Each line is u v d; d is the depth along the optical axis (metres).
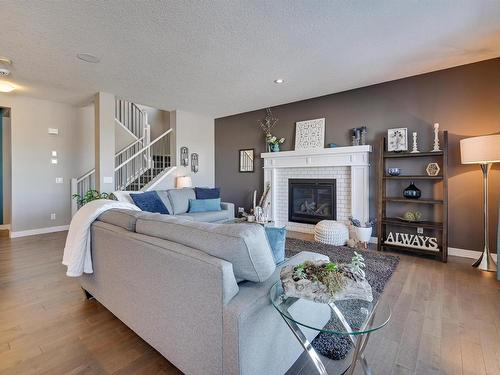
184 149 5.91
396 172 3.80
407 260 3.35
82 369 1.49
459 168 3.54
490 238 3.36
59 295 2.43
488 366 1.52
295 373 1.45
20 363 1.54
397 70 3.64
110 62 3.29
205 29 2.59
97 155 4.48
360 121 4.36
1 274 2.93
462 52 3.13
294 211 5.17
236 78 3.88
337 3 2.21
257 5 2.24
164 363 1.55
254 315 1.16
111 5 2.21
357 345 1.21
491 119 3.32
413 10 2.31
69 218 5.42
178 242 1.44
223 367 1.15
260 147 5.76
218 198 5.06
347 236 4.10
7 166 5.46
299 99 4.96
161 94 4.61
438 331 1.85
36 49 2.95
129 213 1.88
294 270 1.33
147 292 1.55
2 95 4.61
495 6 2.26
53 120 5.18
